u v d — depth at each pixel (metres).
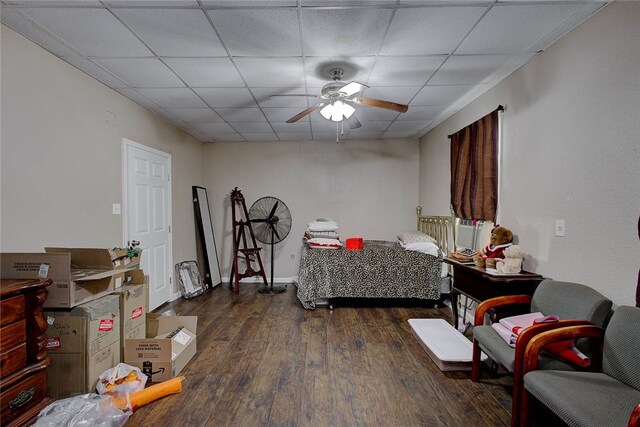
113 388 1.89
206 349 2.69
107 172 2.88
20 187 2.03
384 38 2.13
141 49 2.25
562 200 2.10
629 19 1.64
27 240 2.08
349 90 2.45
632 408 1.22
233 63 2.47
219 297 4.32
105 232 2.85
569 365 1.62
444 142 4.11
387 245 4.54
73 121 2.48
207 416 1.84
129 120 3.22
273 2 1.75
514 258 2.37
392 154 5.21
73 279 1.83
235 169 5.24
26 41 2.07
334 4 1.77
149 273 3.62
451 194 3.73
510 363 1.65
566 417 1.23
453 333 2.80
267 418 1.82
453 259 2.93
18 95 2.02
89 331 1.88
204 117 3.88
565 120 2.07
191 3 1.75
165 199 3.98
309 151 5.22
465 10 1.83
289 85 2.91
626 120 1.66
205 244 4.80
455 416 1.83
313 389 2.11
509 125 2.68
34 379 1.61
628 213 1.66
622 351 1.41
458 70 2.61
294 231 5.24
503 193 2.75
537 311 2.00
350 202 5.25
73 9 1.79
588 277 1.90
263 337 2.95
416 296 3.81
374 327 3.20
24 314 1.58
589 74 1.89
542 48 2.25
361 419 1.81
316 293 3.80
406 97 3.25
